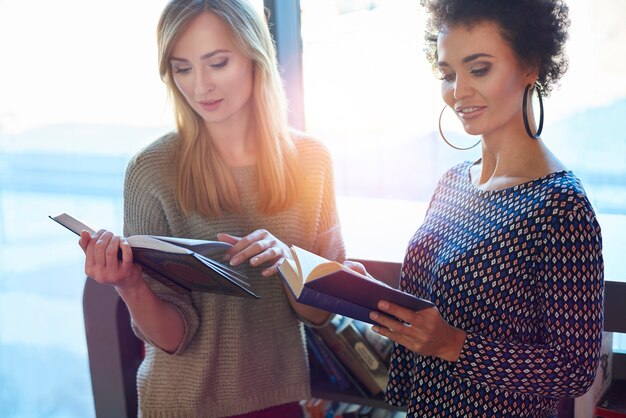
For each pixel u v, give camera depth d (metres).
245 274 1.56
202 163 1.53
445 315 1.29
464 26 1.22
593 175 1.95
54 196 2.76
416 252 1.40
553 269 1.16
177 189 1.52
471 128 1.27
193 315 1.51
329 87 2.22
